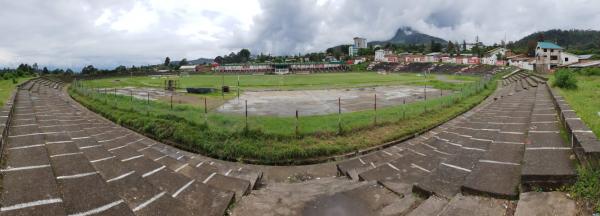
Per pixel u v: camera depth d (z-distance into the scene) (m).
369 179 8.31
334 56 188.00
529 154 6.66
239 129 14.84
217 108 25.73
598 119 9.09
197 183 7.11
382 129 15.87
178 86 51.25
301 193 7.47
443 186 6.37
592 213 4.49
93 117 20.80
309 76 90.88
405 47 187.62
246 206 6.53
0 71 62.78
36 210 4.83
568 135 8.02
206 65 144.50
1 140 8.26
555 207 4.78
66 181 6.13
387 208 6.01
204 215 5.84
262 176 11.09
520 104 19.16
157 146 14.45
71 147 8.72
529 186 5.44
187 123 16.25
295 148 12.94
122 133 16.19
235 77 88.69
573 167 5.73
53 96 32.66
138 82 62.25
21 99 23.91
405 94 36.53
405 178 8.10
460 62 114.69
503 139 9.33
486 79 45.09
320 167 12.17
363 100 31.08
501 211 5.09
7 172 6.12
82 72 84.81
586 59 77.69
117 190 6.29
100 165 7.82
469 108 23.31
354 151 13.45
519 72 63.34
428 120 18.30
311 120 18.20
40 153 7.48
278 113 23.12
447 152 11.01
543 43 81.44
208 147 13.60
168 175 7.56
